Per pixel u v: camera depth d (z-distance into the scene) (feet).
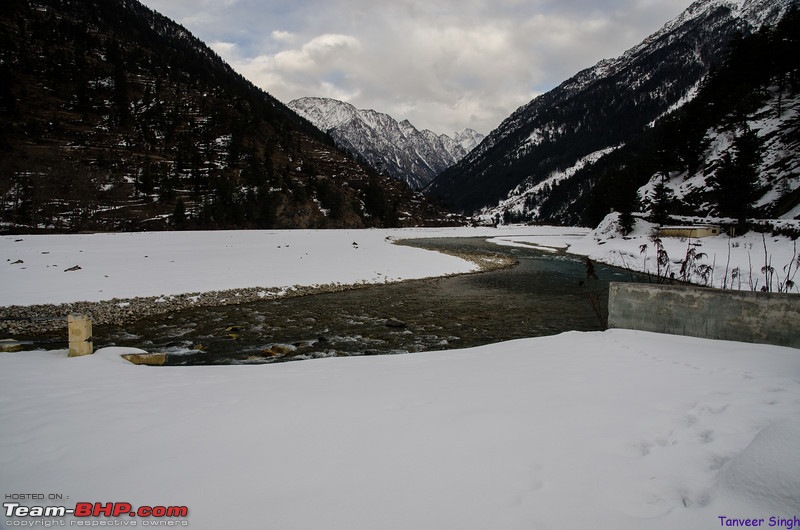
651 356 19.79
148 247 99.35
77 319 21.61
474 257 117.60
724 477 8.05
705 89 211.61
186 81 418.31
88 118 308.19
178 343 35.53
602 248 131.44
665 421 11.41
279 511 7.75
